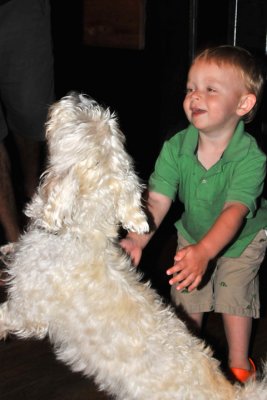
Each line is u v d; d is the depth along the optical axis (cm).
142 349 217
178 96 499
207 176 271
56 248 225
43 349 301
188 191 279
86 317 221
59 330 231
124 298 222
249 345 318
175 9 482
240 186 264
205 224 281
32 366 289
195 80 268
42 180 227
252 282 288
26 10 359
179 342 222
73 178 210
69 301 222
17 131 388
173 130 500
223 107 264
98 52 560
